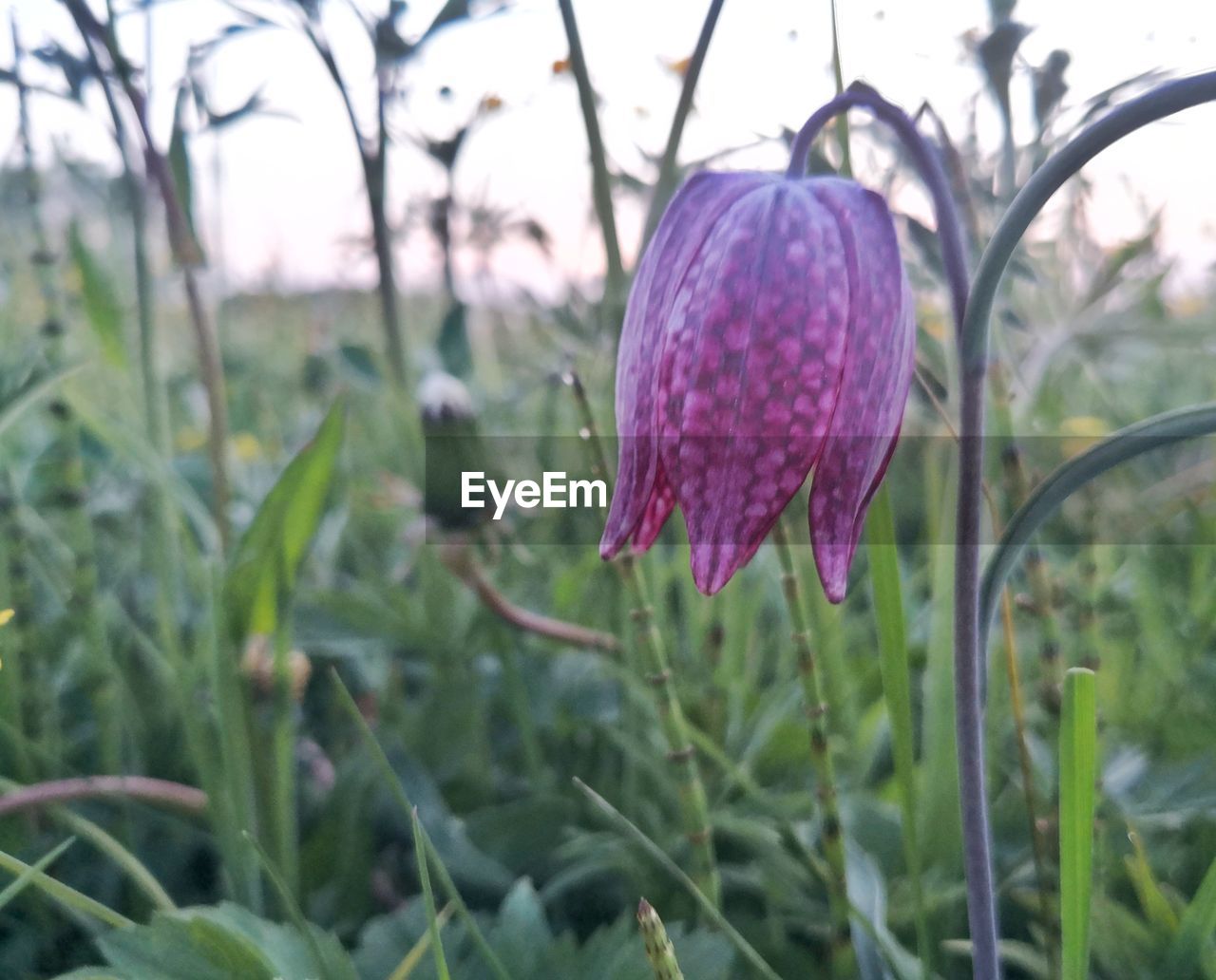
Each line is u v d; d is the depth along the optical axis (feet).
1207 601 0.62
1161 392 1.05
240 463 0.90
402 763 0.52
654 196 0.55
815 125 0.32
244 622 0.44
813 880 0.46
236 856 0.43
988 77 0.53
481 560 0.60
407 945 0.39
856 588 0.74
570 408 0.78
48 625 0.65
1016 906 0.46
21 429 0.86
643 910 0.27
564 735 0.59
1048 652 0.43
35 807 0.46
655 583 0.59
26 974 0.43
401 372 0.76
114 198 0.80
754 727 0.58
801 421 0.30
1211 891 0.36
